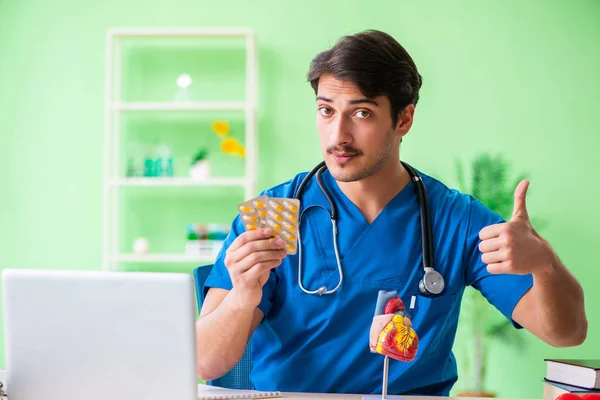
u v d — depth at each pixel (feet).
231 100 11.90
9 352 3.66
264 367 5.13
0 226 11.91
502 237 4.22
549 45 11.85
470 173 11.80
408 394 4.94
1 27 11.96
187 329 3.52
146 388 3.56
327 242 5.13
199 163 11.50
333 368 4.94
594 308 11.75
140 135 11.93
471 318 11.50
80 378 3.61
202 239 11.38
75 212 11.93
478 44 11.87
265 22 11.93
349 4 11.88
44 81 11.96
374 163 4.74
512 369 11.64
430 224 5.13
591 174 11.79
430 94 11.88
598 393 4.29
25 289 3.62
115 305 3.55
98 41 12.00
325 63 4.65
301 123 11.87
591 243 11.78
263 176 11.87
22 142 11.94
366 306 5.01
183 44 11.96
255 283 4.46
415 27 11.87
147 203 11.96
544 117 11.82
